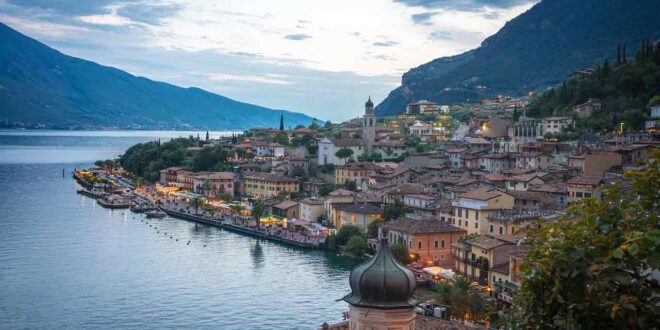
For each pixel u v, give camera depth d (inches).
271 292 6087.6
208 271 6914.4
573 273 914.7
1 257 7322.8
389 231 7460.6
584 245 935.7
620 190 1032.2
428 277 6314.0
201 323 5182.1
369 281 1694.1
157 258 7534.5
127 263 7219.5
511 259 5310.0
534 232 1131.3
